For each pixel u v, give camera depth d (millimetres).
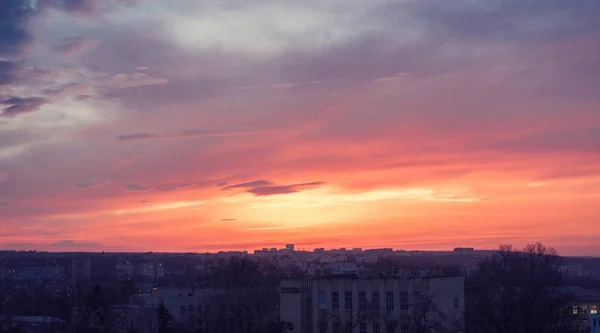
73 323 179500
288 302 150500
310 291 149125
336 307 146875
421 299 138125
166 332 181875
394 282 142500
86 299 179625
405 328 139500
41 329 175125
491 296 172250
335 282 147500
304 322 148750
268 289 196375
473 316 155125
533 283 194750
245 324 179250
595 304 197625
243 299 188250
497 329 147250
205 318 188750
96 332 169250
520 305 152375
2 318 180000
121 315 192250
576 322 180125
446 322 139625
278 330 146875
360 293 145250
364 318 141875
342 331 142375
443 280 143500
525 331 150375
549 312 158875
